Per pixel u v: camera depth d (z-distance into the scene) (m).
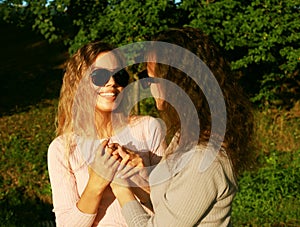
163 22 10.79
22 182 10.10
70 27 12.29
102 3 11.68
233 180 2.28
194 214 2.20
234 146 2.31
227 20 10.91
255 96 12.45
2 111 13.67
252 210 8.33
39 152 11.27
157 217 2.28
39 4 11.63
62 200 2.67
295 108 12.66
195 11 10.71
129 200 2.49
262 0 10.88
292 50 11.09
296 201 8.45
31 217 8.77
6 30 19.80
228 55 11.78
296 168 9.59
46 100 14.44
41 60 17.16
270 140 11.59
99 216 2.68
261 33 10.89
